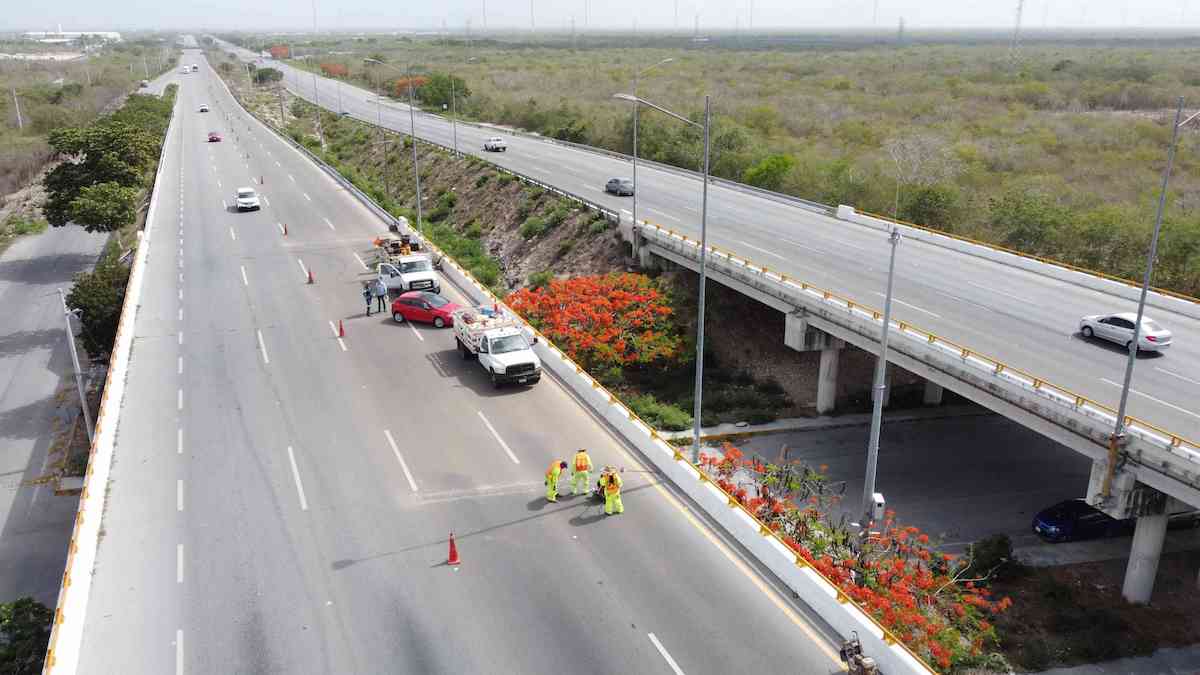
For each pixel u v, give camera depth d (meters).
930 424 37.53
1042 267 39.97
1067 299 35.72
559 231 55.94
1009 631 23.69
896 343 30.81
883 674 16.41
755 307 45.56
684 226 48.88
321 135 108.12
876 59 175.62
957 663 20.88
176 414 28.42
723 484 24.97
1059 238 46.41
